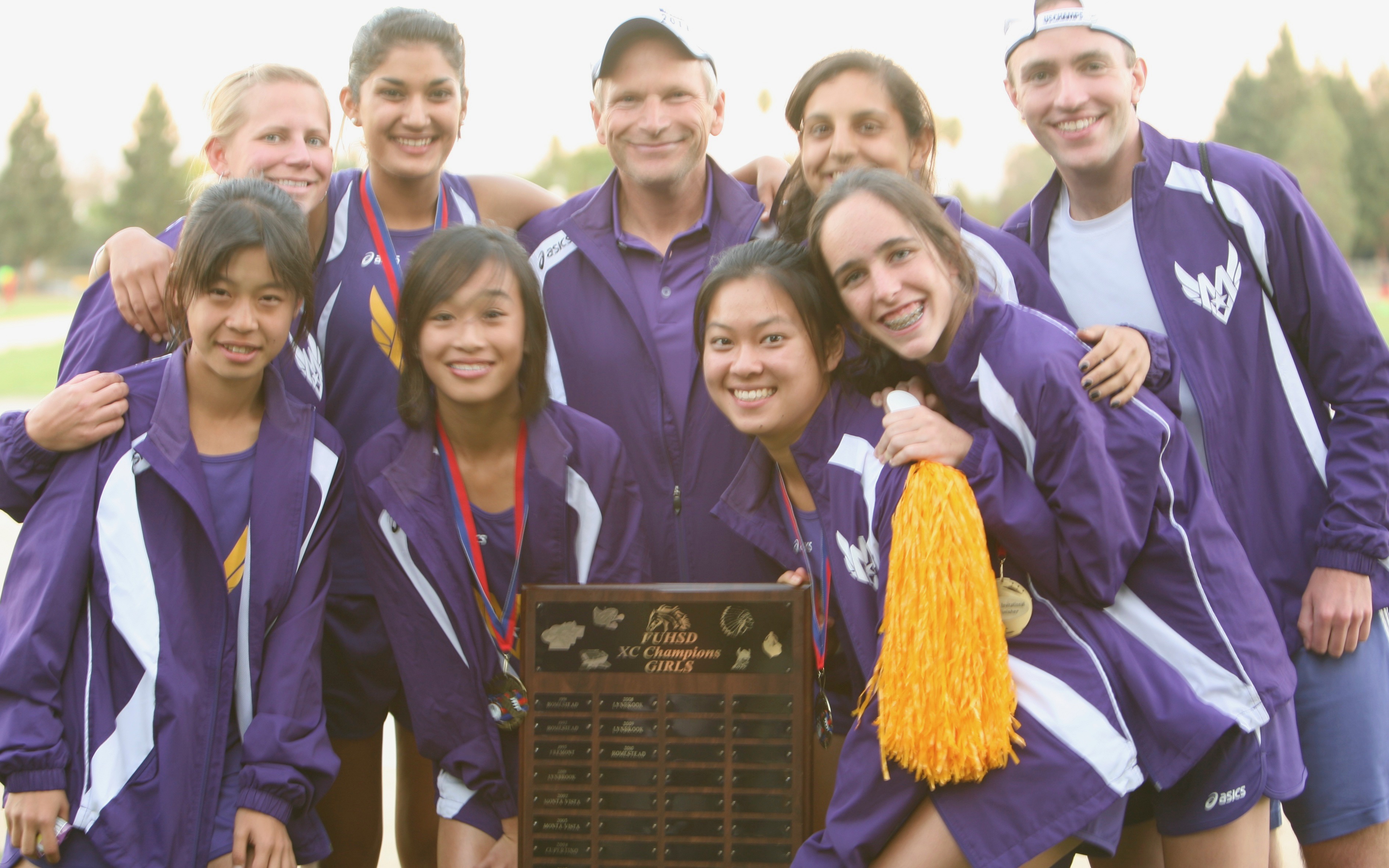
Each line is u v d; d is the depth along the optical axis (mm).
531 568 3330
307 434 3211
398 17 3670
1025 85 3459
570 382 3844
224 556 3062
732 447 3719
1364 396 3184
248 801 2930
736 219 3881
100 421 2984
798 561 3342
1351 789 3174
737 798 2955
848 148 3592
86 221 95688
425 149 3691
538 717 3014
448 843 3281
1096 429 2719
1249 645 2805
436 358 3158
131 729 2877
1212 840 2834
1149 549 2795
